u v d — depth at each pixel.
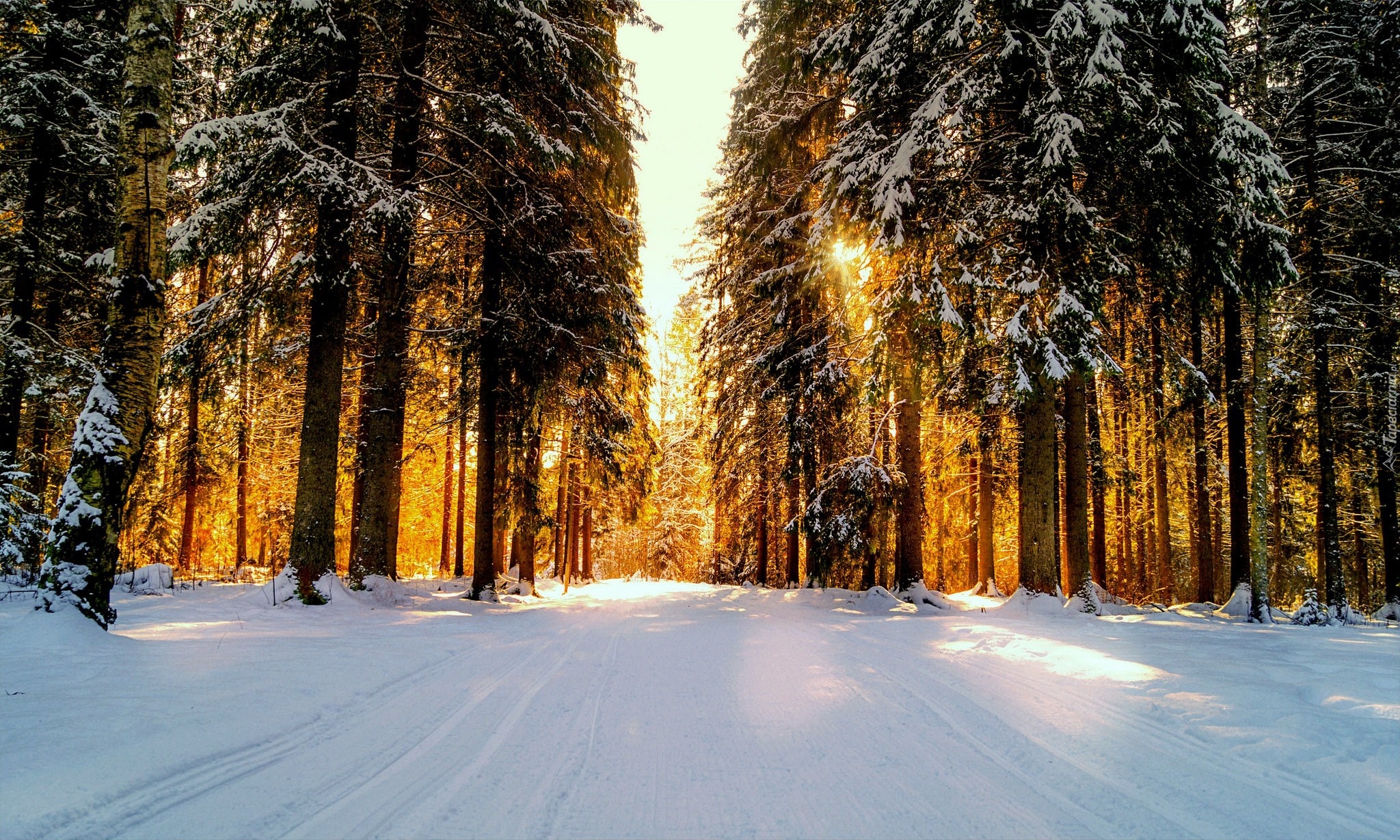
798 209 19.16
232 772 3.64
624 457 20.11
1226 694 5.23
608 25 17.25
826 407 16.97
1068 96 11.34
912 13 11.90
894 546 19.41
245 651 6.83
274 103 11.40
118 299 7.48
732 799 3.43
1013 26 11.95
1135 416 21.34
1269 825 3.11
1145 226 12.78
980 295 11.92
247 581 18.50
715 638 9.27
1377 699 5.02
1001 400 15.17
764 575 23.95
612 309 16.42
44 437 15.59
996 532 31.31
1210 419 19.02
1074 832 3.05
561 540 30.47
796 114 18.02
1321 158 14.85
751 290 19.06
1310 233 15.04
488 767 3.87
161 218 7.78
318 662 6.46
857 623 11.36
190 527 19.97
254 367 14.46
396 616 11.09
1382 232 14.95
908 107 13.44
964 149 13.12
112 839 2.79
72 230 14.59
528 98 14.84
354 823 3.06
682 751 4.18
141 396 7.54
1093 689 5.76
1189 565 28.53
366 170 11.02
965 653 7.79
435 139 14.78
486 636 9.14
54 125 13.23
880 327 12.73
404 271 14.41
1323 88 14.73
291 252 12.66
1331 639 9.19
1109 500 26.34
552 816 3.19
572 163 14.52
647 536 42.50
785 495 21.19
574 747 4.25
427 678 6.20
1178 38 10.87
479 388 17.05
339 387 11.97
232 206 10.53
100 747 3.70
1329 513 14.58
